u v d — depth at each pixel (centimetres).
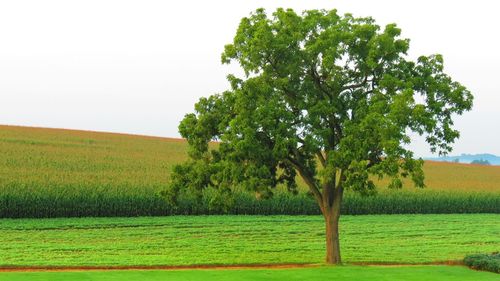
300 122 2870
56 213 4569
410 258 3331
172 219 4669
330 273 2614
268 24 2862
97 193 4697
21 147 6222
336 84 2891
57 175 5216
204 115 2994
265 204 5097
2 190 4497
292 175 3170
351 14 2942
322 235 4209
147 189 4900
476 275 2622
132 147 7088
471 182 7162
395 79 2791
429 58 2967
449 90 2908
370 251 3606
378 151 2733
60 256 3150
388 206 5544
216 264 2970
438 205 5769
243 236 4069
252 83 2828
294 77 2903
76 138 7231
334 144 2916
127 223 4406
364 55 2877
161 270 2669
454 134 2892
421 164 2645
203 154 3092
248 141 2728
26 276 2381
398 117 2642
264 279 2406
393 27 2864
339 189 2991
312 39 2909
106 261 2980
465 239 4206
